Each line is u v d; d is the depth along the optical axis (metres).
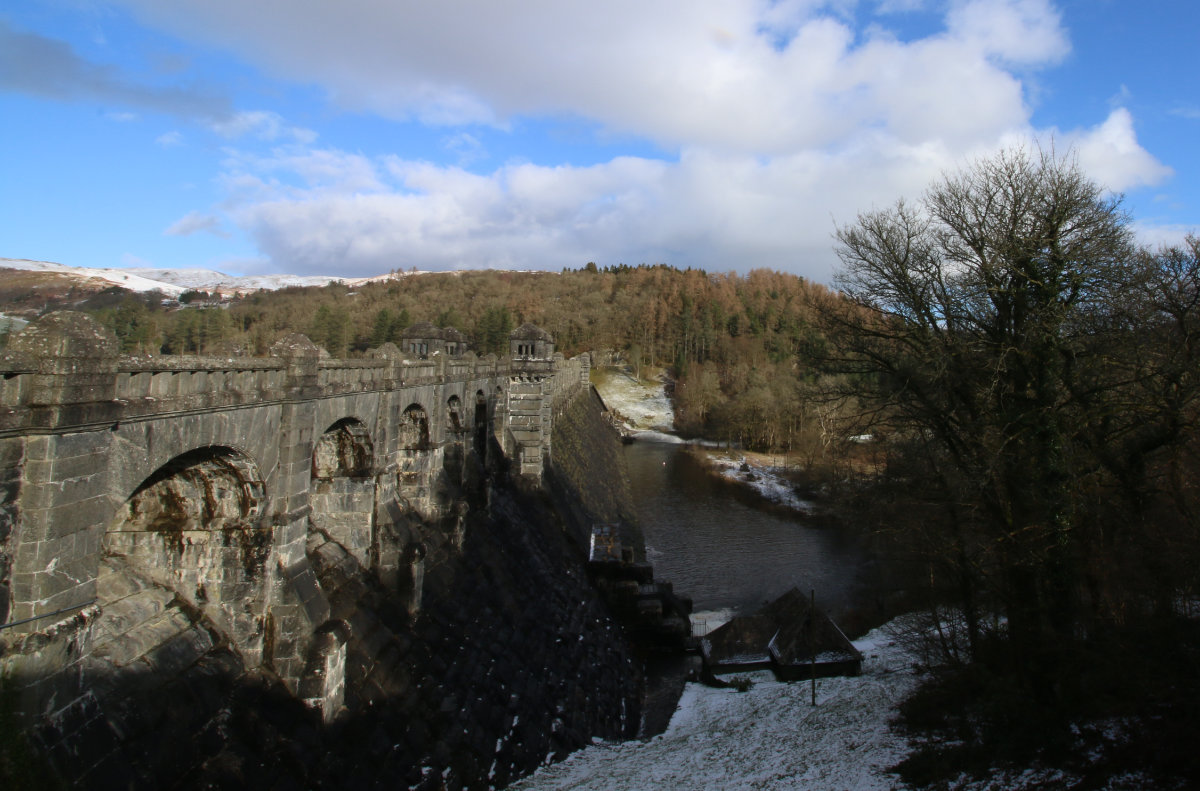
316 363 18.53
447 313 158.12
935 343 22.45
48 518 10.38
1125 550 20.62
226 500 16.42
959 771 17.66
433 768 18.77
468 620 26.89
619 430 147.75
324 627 17.38
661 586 46.75
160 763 12.51
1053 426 19.58
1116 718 16.38
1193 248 21.48
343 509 23.78
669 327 196.00
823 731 25.53
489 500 36.84
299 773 14.95
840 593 57.16
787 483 97.00
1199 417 18.92
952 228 23.88
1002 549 21.72
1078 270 20.31
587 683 31.08
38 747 10.07
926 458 26.28
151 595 15.28
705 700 35.69
